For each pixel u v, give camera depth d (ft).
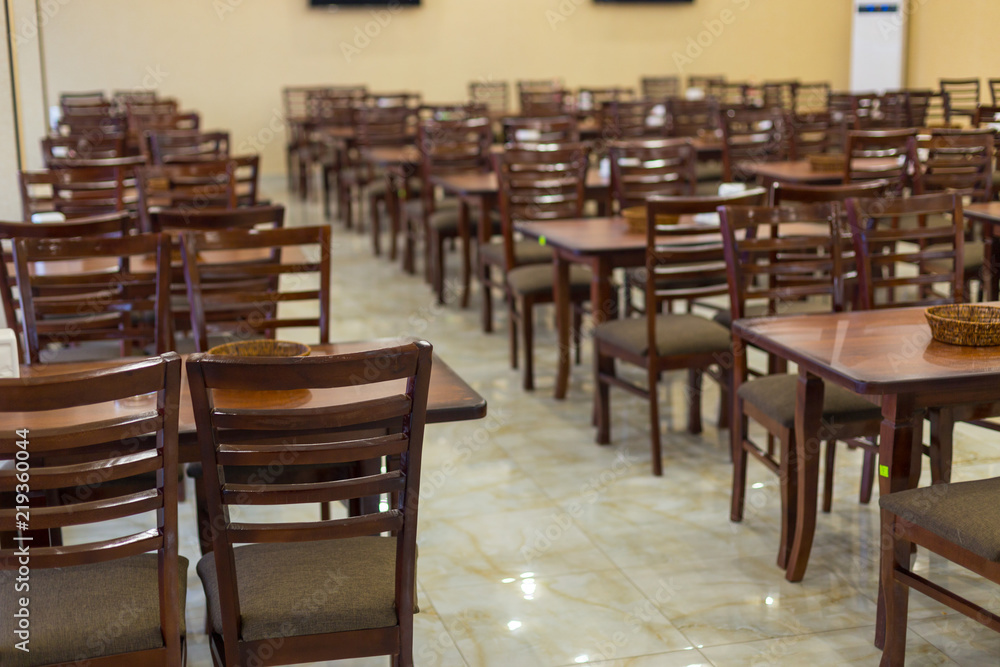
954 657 7.62
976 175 15.17
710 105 27.84
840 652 7.73
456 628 8.20
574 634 8.07
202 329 8.94
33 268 11.35
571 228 13.66
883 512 7.18
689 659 7.67
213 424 5.47
